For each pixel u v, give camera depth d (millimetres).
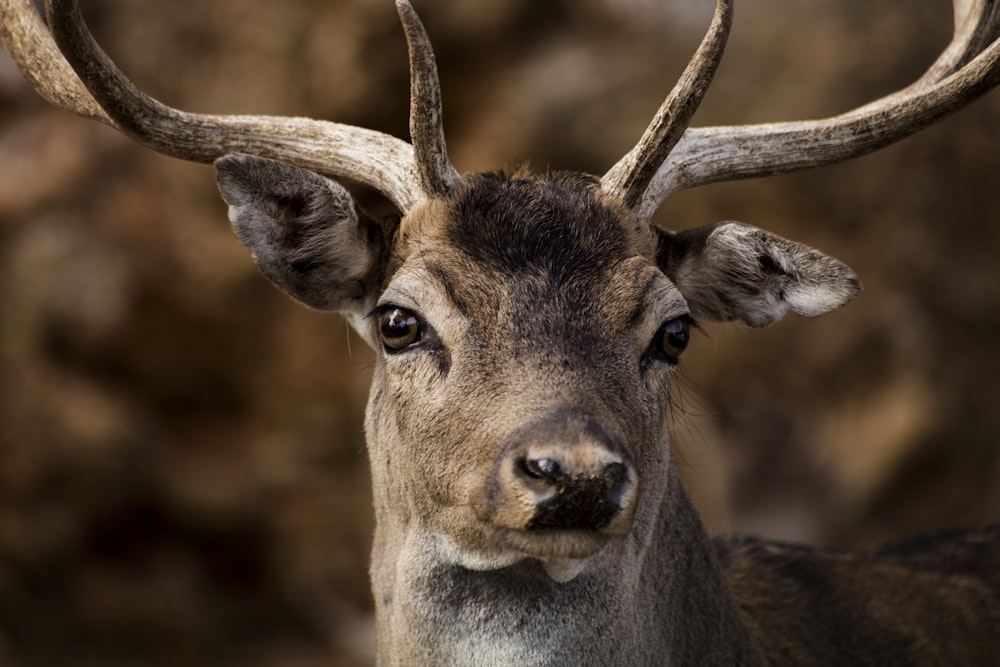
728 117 14469
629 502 4898
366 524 15727
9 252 15383
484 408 5203
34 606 14438
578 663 5531
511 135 15094
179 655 14555
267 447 15898
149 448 15383
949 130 14453
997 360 14367
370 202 15242
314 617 15336
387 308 5633
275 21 15820
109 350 15578
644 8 15164
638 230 5871
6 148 15820
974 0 6980
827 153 6484
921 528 14023
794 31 14578
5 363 14953
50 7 5762
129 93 6141
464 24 15539
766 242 5988
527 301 5387
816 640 6629
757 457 14070
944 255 14391
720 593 6270
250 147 6406
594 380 5219
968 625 7059
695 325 6020
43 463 14789
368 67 15711
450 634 5559
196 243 15680
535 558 5359
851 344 14172
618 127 14867
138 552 15227
